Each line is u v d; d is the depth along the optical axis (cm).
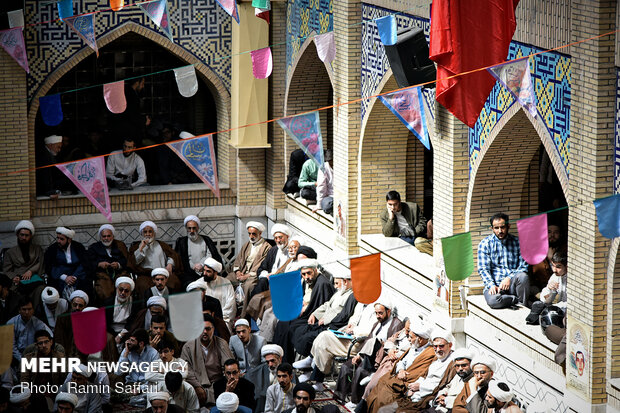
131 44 2241
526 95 1181
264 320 1684
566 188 1296
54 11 2056
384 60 1684
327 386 1577
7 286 1666
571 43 1254
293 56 2066
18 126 2052
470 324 1498
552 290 1388
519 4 1361
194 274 1962
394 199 1736
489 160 1448
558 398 1325
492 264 1470
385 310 1520
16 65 2030
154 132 2233
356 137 1820
